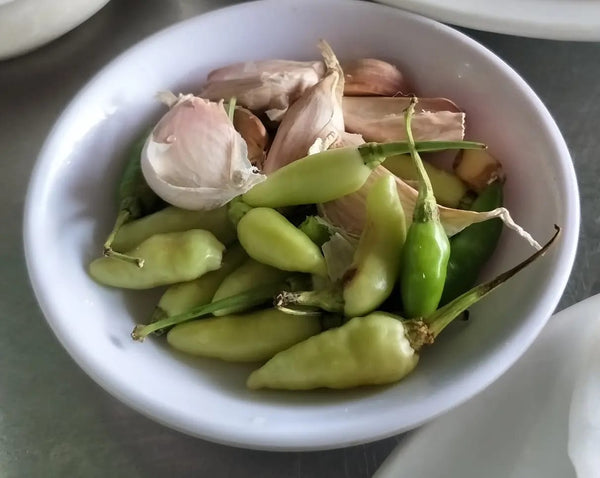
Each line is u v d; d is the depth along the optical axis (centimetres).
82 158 21
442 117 22
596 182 24
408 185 21
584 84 26
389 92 23
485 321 19
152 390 18
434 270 18
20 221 24
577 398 19
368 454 20
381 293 19
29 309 23
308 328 19
